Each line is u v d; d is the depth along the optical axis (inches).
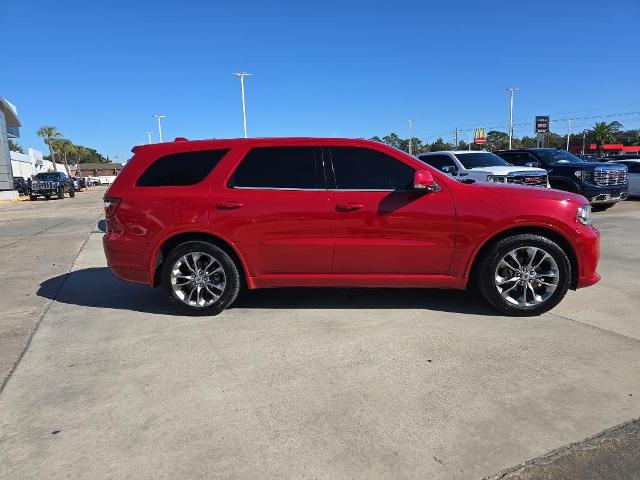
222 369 154.4
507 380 143.4
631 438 115.0
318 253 199.3
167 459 110.5
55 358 165.5
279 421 124.5
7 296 246.4
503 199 194.5
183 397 137.3
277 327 190.5
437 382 143.0
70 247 402.6
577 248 195.2
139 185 208.4
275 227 198.8
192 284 205.6
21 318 209.0
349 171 200.5
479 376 146.2
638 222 480.1
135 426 123.6
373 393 137.4
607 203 590.2
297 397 136.1
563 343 169.5
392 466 107.0
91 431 121.7
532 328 184.2
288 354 164.7
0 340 183.0
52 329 194.1
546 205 193.6
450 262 197.3
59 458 111.6
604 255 316.2
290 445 114.7
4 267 323.0
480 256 199.0
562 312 202.2
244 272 207.0
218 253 202.4
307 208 197.2
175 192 204.1
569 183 577.3
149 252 205.8
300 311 209.6
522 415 125.3
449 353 162.9
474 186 198.8
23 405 134.6
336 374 149.3
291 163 203.0
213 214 200.4
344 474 104.7
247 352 167.0
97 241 431.5
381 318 197.9
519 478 103.0
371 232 196.4
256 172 203.5
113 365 159.0
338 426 121.8
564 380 142.8
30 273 301.1
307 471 105.7
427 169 198.4
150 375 151.3
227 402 134.3
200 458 110.7
